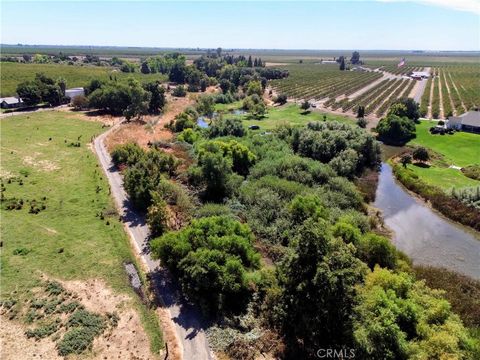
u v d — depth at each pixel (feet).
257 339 117.08
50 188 219.41
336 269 107.76
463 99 517.55
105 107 442.09
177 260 138.51
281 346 115.03
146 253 162.61
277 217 193.16
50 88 452.76
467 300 139.33
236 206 205.98
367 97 548.72
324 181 237.66
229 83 603.26
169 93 595.47
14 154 271.28
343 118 419.74
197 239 143.54
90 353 111.86
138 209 200.85
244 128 343.46
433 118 420.36
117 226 182.29
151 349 113.60
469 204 211.82
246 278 133.69
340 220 174.29
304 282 107.86
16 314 126.41
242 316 126.52
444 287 146.00
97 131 352.28
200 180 229.25
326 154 278.46
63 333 119.24
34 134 325.01
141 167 214.28
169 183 212.84
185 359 110.01
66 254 157.89
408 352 102.89
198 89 649.20
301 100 547.49
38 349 112.98
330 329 110.32
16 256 155.53
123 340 116.78
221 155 230.48
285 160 252.83
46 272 146.92
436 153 304.50
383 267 151.74
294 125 369.71
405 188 249.75
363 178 259.80
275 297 126.11
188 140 323.37
